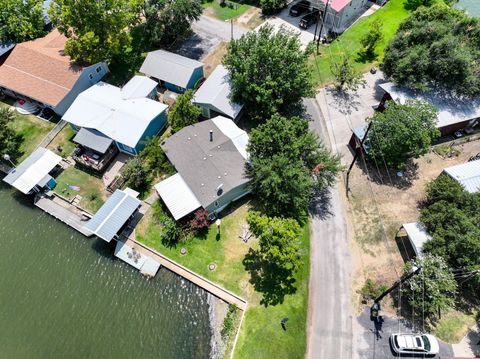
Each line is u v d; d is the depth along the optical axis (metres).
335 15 59.81
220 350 31.98
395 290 34.31
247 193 41.69
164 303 35.00
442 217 34.28
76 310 34.78
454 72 44.47
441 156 45.06
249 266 36.28
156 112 45.94
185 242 38.03
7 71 50.78
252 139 39.97
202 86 49.41
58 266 37.56
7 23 54.47
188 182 39.59
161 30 55.53
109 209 38.66
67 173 44.41
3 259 38.09
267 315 33.12
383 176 43.25
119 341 32.97
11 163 45.25
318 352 31.34
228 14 66.31
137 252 37.66
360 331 32.38
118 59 57.75
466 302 33.97
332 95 52.06
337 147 46.03
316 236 38.34
